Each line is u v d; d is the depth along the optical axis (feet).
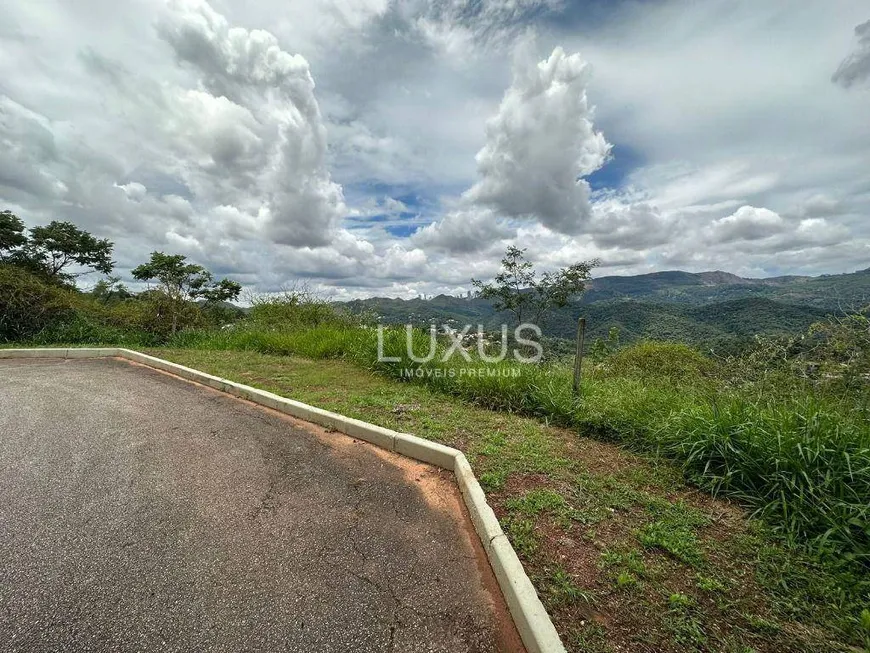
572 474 10.39
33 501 8.67
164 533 7.75
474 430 13.29
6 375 20.21
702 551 7.41
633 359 22.75
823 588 6.49
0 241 62.34
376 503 9.21
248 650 5.34
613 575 6.77
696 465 10.33
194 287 49.01
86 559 6.93
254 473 10.43
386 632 5.71
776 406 11.32
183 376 20.84
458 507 9.20
